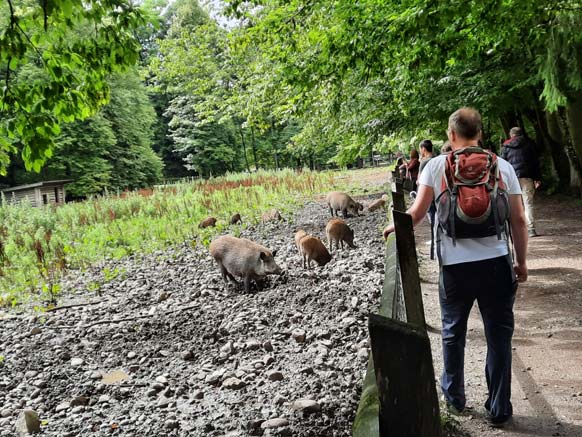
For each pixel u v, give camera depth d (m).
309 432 3.94
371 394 2.14
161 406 4.80
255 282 8.36
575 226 10.51
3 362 6.36
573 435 3.39
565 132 14.62
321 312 6.73
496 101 13.70
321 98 12.66
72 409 4.96
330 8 9.01
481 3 6.35
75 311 8.62
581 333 5.09
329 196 15.67
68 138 39.69
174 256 12.21
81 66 5.27
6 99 4.65
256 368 5.32
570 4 7.51
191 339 6.49
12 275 11.55
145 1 5.52
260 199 21.88
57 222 20.14
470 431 3.52
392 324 1.63
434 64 7.56
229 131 54.22
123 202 23.36
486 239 3.32
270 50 10.58
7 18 4.61
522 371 4.43
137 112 49.06
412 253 2.83
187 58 22.39
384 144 18.70
